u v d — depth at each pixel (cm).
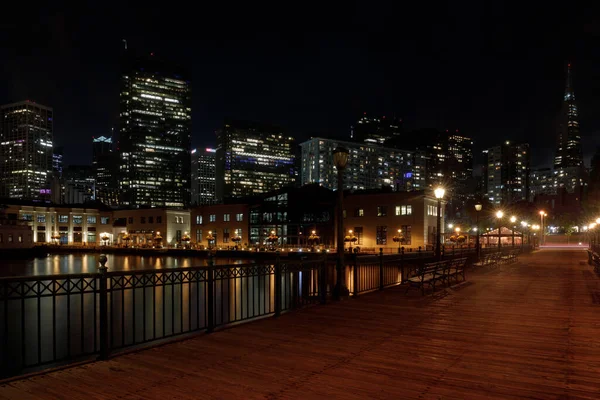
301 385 533
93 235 11244
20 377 564
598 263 2019
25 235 8962
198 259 7500
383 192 7769
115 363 627
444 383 538
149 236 10231
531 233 6938
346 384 535
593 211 7419
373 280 1856
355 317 968
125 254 9044
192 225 9269
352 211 7088
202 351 689
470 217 11031
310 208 7662
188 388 525
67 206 11294
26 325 2378
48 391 518
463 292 1406
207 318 838
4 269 6669
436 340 759
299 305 1132
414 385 530
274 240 7219
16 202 10656
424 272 1341
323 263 1167
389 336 788
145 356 661
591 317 976
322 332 822
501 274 2080
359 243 6944
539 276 1972
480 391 509
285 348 706
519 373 575
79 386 534
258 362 630
